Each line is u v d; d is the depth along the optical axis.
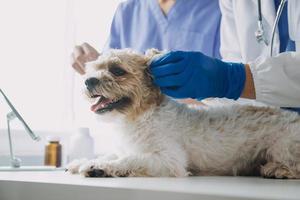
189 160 1.24
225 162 1.25
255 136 1.24
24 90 2.07
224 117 1.26
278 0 1.65
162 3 2.16
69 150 2.01
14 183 0.81
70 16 2.20
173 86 1.17
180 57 1.17
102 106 1.21
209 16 2.07
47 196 0.74
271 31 1.59
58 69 2.17
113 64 1.24
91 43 2.30
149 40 2.15
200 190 0.59
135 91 1.20
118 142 1.27
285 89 1.20
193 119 1.23
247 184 0.79
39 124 2.11
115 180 0.86
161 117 1.19
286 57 1.23
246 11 1.67
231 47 1.77
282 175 1.12
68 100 2.15
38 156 2.10
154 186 0.66
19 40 2.08
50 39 2.17
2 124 1.99
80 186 0.68
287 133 1.22
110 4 2.40
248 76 1.20
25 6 2.11
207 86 1.17
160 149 1.13
